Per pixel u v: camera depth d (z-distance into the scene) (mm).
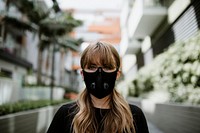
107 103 1497
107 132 1383
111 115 1418
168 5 10727
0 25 17219
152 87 12320
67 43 23531
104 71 1407
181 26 9328
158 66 9430
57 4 17078
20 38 21250
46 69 30750
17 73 20359
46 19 17734
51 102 10484
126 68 28281
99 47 1463
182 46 7453
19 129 4887
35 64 26422
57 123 1433
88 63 1443
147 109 10594
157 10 11008
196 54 6242
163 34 11984
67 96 22422
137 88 15477
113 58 1445
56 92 18797
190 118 5117
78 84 46375
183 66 6984
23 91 16734
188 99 6574
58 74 39312
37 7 17797
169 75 8055
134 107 1509
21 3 16953
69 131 1387
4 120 4152
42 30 18297
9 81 11148
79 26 19078
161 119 8008
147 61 16172
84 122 1382
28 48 23719
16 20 16438
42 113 6887
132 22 14688
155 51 13820
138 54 19781
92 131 1384
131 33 15359
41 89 17203
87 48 1487
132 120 1416
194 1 7934
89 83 1420
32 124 5844
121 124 1390
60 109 1477
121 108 1435
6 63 18000
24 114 5234
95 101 1502
